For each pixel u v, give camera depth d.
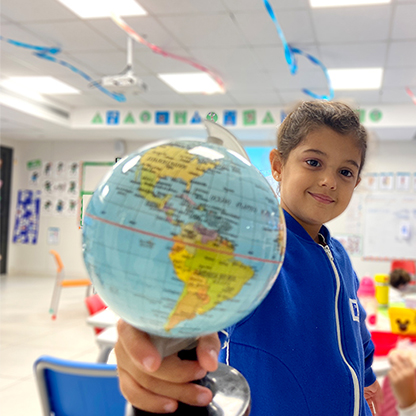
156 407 0.40
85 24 3.68
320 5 3.15
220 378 0.45
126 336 0.41
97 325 2.20
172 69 4.75
